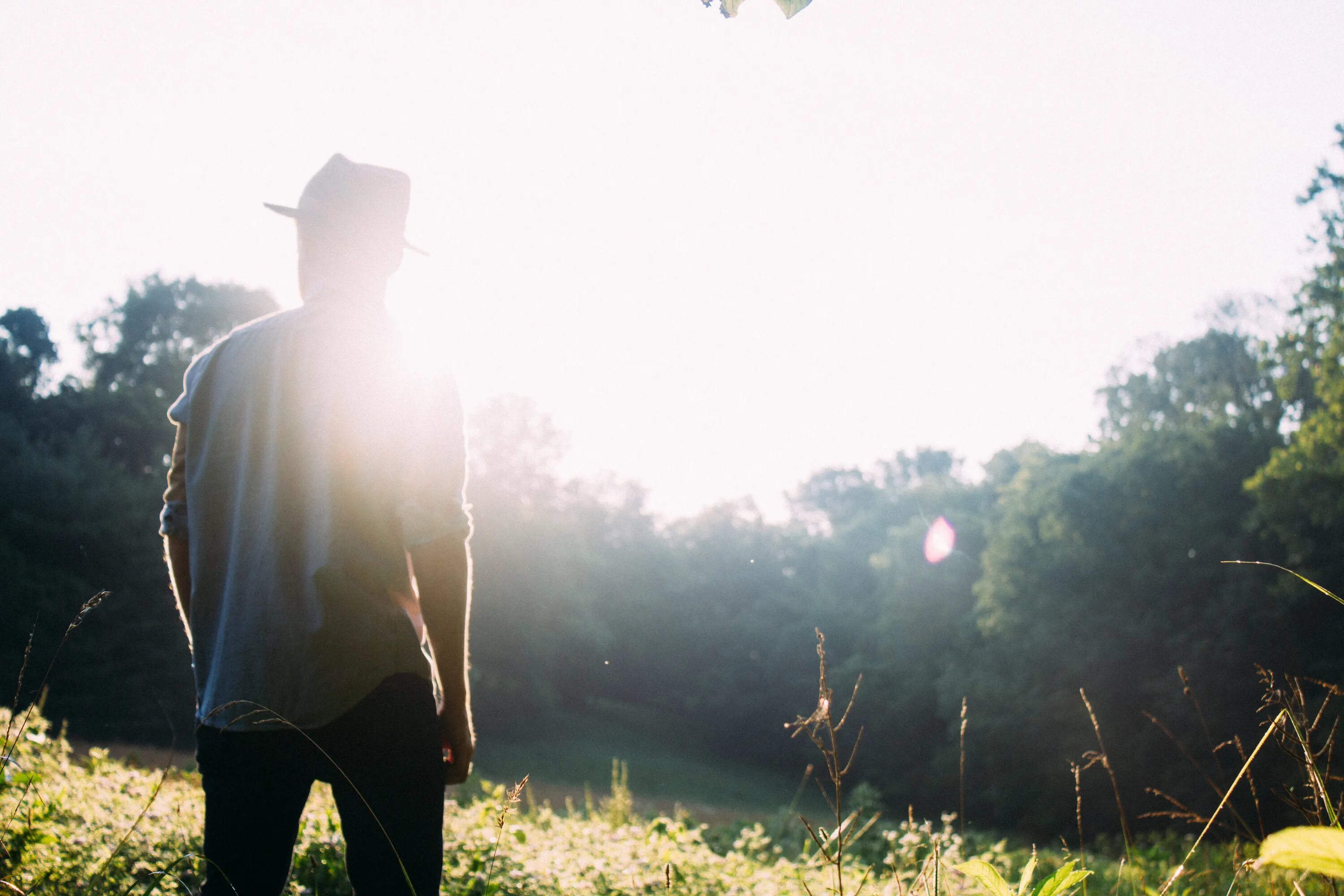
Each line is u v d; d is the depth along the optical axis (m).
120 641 29.97
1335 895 1.42
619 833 5.12
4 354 41.22
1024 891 1.28
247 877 1.51
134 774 4.55
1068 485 34.75
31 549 30.42
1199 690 27.30
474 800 6.43
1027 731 32.84
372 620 1.48
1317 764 1.47
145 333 49.72
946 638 44.38
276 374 1.61
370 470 1.53
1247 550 29.25
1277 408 35.59
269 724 1.45
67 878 2.14
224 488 1.63
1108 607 32.06
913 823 2.90
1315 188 24.16
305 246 1.71
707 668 59.97
